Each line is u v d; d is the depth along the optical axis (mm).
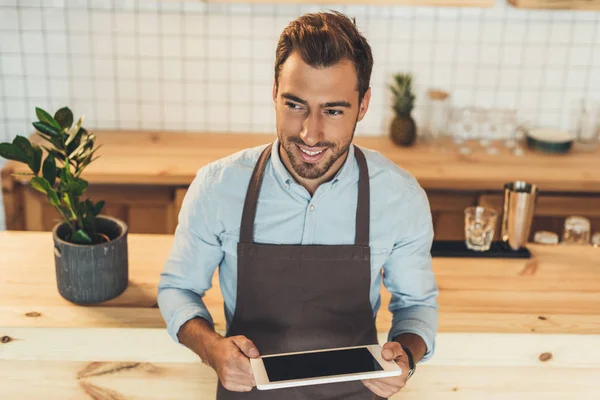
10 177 2922
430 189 3010
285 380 1305
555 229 3104
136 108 3461
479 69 3451
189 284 1521
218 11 3328
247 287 1495
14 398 1781
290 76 1295
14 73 3379
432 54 3420
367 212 1486
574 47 3430
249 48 3387
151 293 1785
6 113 3438
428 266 1548
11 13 3295
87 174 2912
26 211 2984
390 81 3451
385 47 3402
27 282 1815
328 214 1489
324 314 1506
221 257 1536
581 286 1898
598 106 3482
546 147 3309
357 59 1312
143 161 3059
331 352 1408
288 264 1478
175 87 3436
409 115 3316
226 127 3510
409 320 1504
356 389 1578
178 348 1681
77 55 3367
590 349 1698
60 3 3289
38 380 1768
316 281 1488
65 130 1688
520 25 3391
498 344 1681
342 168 1468
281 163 1472
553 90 3492
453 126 3482
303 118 1320
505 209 2076
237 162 1513
